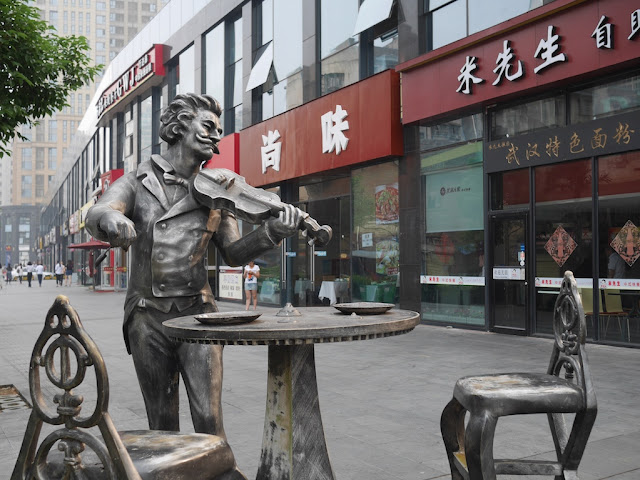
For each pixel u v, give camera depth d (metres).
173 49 21.84
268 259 16.75
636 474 3.67
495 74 9.69
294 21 15.38
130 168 26.91
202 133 2.95
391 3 12.02
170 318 2.88
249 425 4.89
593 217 8.77
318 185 14.84
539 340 9.24
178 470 2.05
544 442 4.31
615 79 8.52
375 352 8.51
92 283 32.66
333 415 5.15
